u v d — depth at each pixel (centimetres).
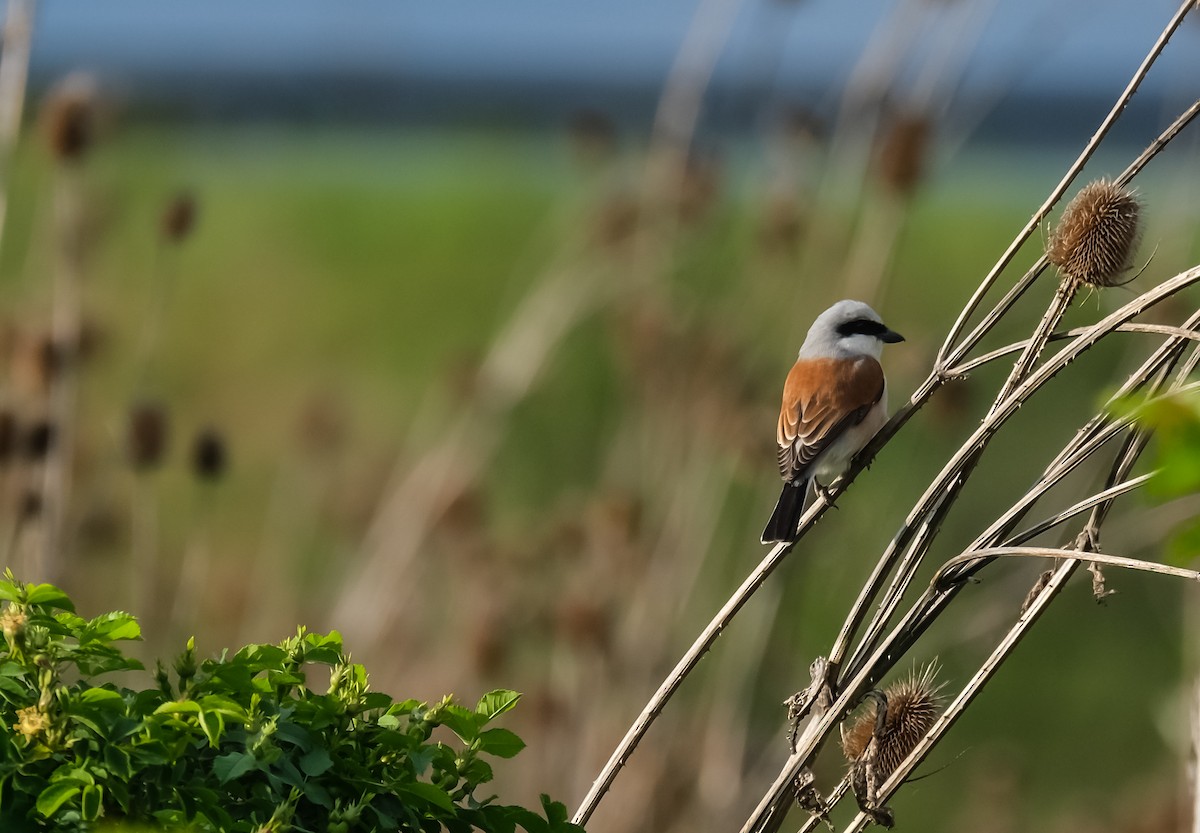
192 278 2673
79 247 1094
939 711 605
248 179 3894
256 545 1479
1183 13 573
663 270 1295
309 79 5766
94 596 1154
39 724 393
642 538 1189
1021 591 1045
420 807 439
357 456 1492
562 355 1698
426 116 6097
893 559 585
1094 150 580
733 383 1189
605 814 1110
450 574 1266
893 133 1077
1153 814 1175
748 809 1112
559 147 4397
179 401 1927
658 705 614
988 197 3750
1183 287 523
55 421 1027
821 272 1200
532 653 1254
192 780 409
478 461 1312
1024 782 1379
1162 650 1595
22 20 1038
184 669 425
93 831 388
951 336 618
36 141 1066
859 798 574
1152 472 342
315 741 434
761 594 1216
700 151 1277
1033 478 1527
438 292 2681
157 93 1978
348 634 1228
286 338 2361
